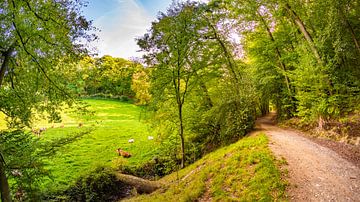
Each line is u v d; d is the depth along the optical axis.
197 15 18.80
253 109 20.84
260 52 25.94
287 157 11.93
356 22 15.09
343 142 13.78
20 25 8.77
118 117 48.59
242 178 10.77
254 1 21.53
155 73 19.00
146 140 31.39
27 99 11.45
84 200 16.59
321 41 15.59
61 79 11.95
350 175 9.73
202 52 20.30
